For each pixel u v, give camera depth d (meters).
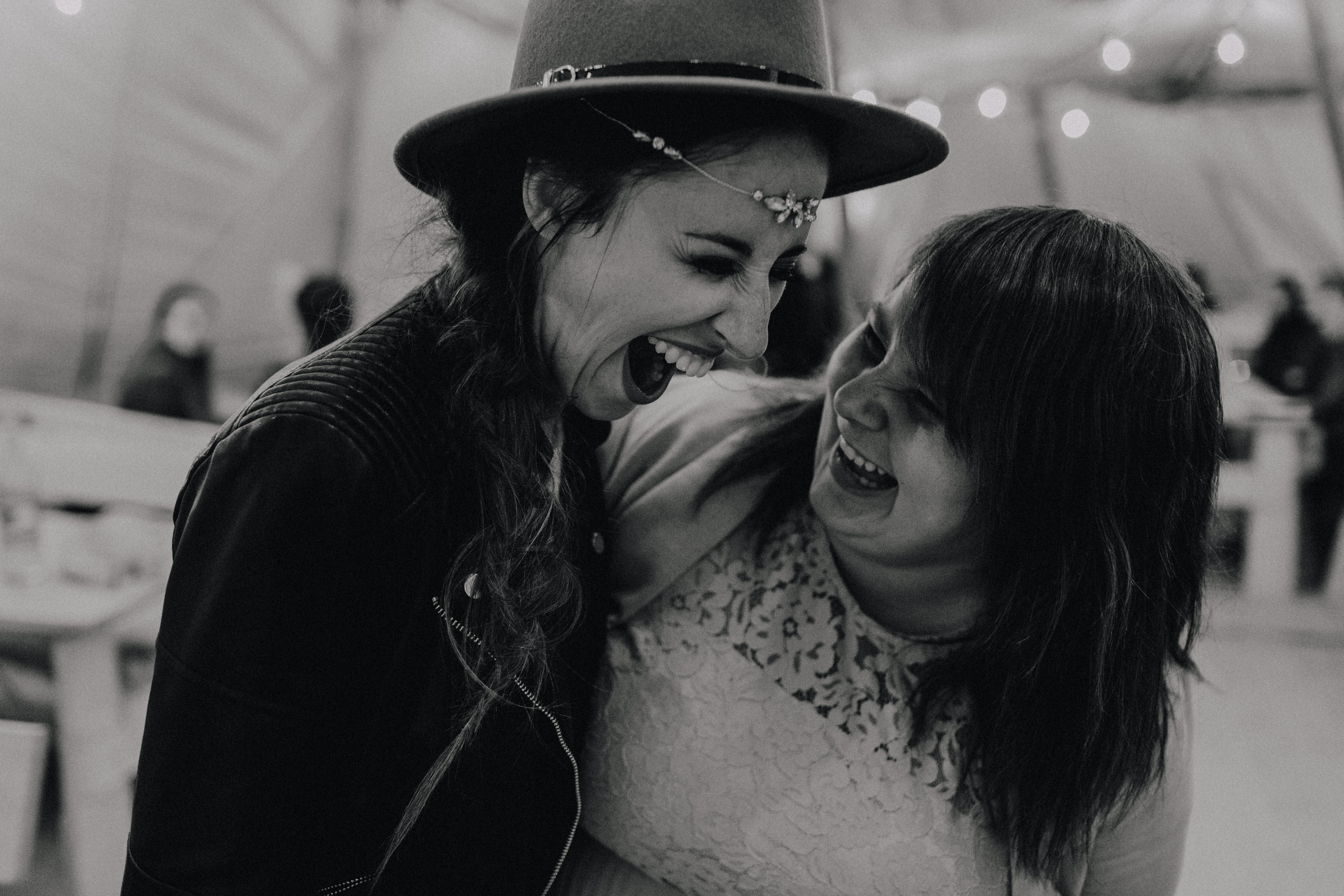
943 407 0.84
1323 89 5.13
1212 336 0.90
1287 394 4.76
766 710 0.96
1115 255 0.85
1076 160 5.59
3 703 2.13
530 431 0.73
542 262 0.71
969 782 0.94
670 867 1.00
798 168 0.68
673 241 0.67
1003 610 0.90
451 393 0.71
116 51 3.82
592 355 0.72
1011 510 0.86
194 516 0.68
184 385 3.53
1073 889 1.01
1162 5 4.08
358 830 0.76
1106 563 0.87
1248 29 4.91
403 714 0.74
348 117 4.21
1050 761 0.92
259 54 4.04
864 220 5.28
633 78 0.62
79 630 1.92
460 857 0.81
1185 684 1.02
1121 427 0.85
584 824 1.04
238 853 0.68
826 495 0.92
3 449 2.66
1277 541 4.41
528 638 0.75
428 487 0.70
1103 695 0.90
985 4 4.27
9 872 1.95
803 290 1.51
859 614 0.96
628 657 0.99
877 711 0.95
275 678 0.66
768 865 0.96
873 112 0.68
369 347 0.71
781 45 0.68
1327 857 2.49
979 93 4.48
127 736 2.10
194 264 4.09
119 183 3.92
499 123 0.70
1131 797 0.96
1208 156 5.58
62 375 3.87
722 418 1.06
